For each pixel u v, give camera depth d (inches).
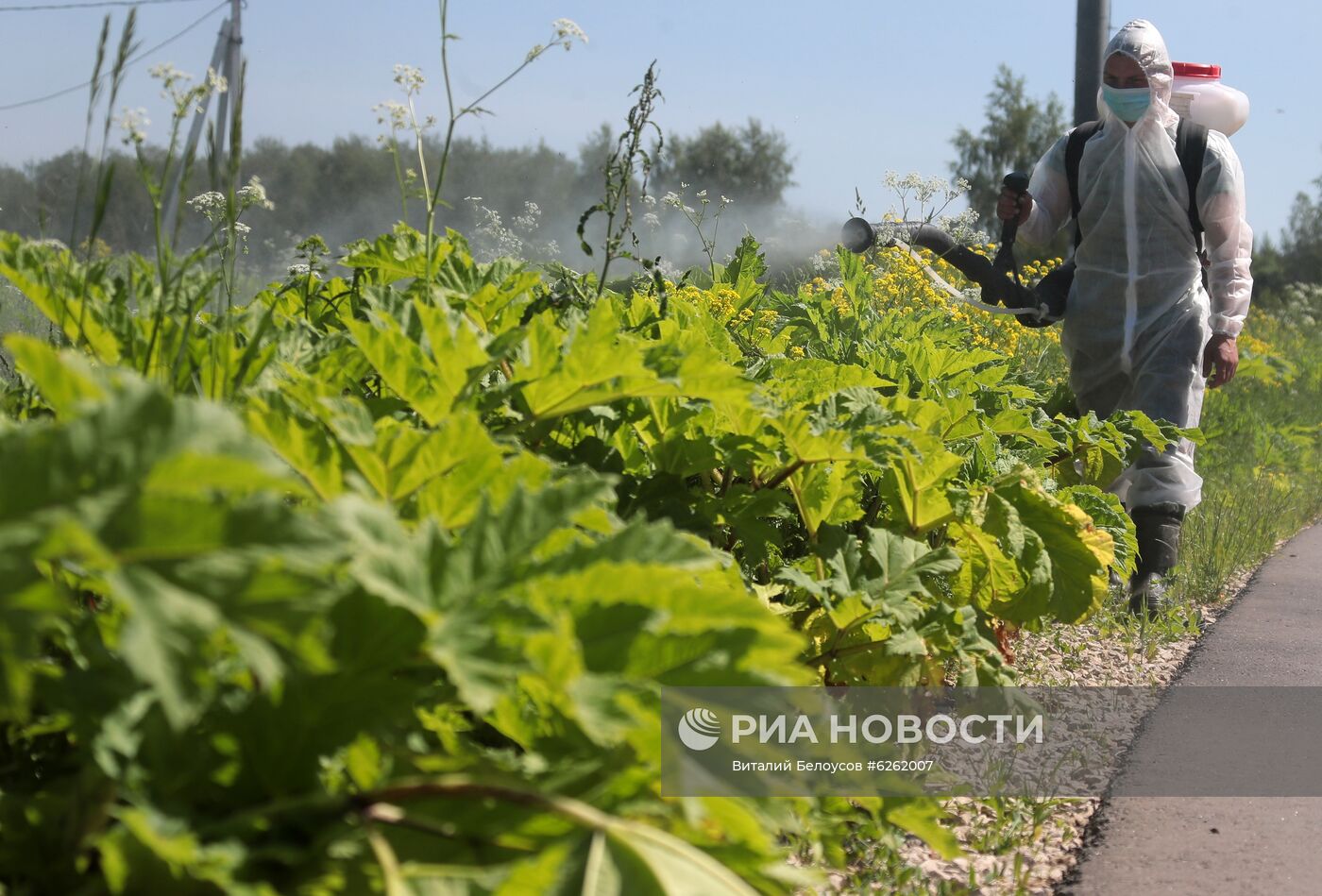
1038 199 264.1
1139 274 244.2
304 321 119.7
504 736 89.6
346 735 63.6
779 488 131.6
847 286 304.8
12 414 99.2
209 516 49.9
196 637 48.3
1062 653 199.5
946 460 138.3
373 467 80.6
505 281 144.4
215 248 94.0
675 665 68.3
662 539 70.4
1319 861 119.6
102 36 80.9
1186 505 237.5
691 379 99.1
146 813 56.1
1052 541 149.4
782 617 120.9
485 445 80.4
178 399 51.9
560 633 59.9
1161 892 112.4
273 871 59.6
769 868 68.2
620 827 60.8
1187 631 224.2
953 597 147.8
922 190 306.5
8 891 58.2
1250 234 244.7
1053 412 270.7
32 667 64.9
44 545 48.1
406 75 116.4
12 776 71.9
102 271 100.2
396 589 60.4
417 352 97.0
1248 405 494.9
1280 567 300.4
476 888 59.2
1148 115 242.4
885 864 114.2
